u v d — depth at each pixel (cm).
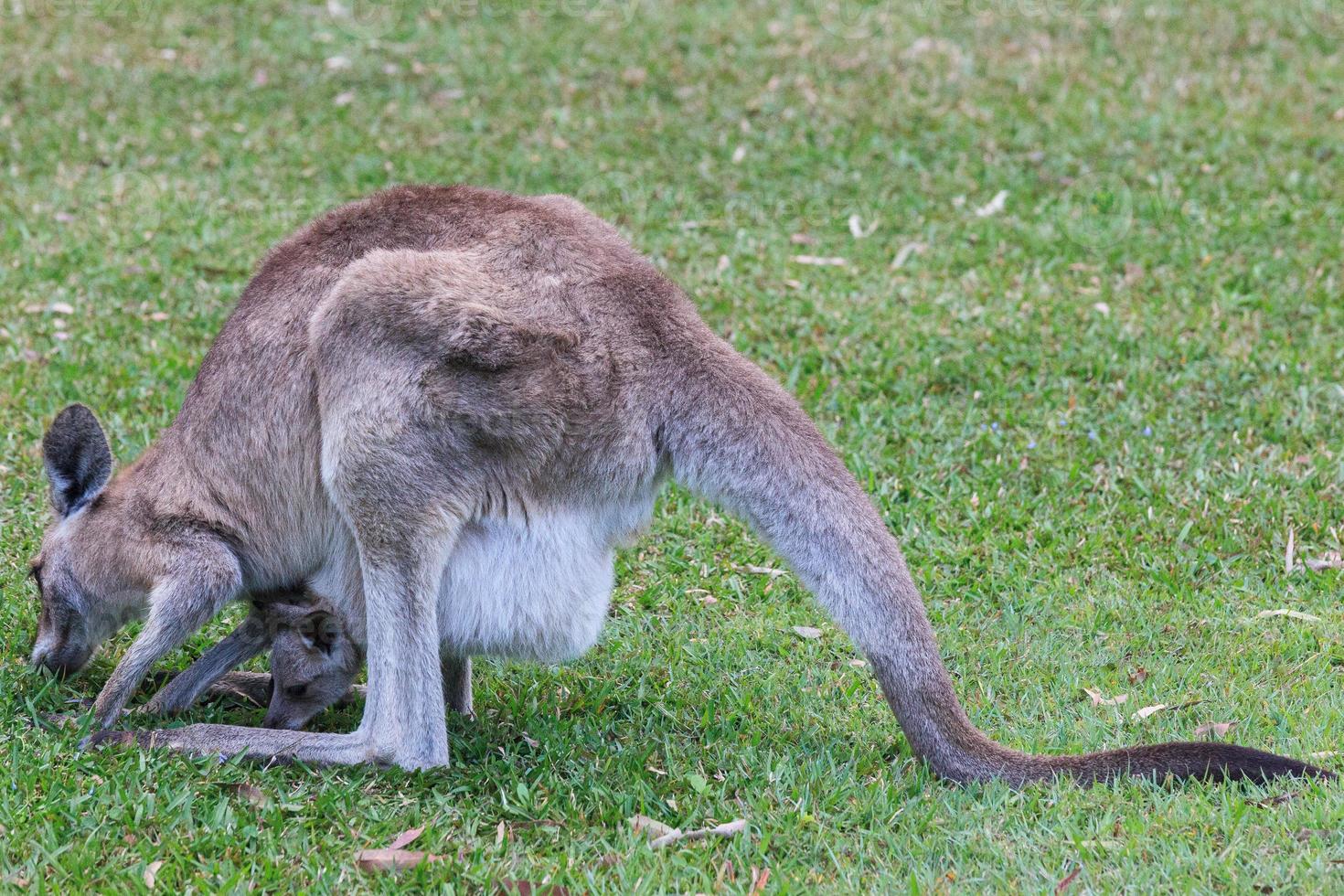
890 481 1219
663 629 1045
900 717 818
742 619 1059
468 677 941
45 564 915
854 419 1321
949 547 1141
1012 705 939
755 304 1526
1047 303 1526
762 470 823
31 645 964
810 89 2166
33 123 2036
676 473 848
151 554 880
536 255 860
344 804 785
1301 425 1289
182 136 2003
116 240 1653
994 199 1800
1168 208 1755
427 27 2423
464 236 869
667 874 723
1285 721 890
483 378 818
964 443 1270
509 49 2328
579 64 2269
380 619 827
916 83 2192
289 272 883
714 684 969
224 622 1044
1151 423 1293
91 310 1480
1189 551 1130
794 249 1689
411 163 1914
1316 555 1123
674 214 1770
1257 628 1029
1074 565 1119
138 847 731
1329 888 692
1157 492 1201
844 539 813
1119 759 802
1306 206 1769
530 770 839
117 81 2197
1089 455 1255
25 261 1593
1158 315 1500
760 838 763
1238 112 2078
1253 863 717
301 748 836
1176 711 916
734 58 2291
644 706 945
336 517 875
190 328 1451
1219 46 2352
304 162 1919
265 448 873
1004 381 1378
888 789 803
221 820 759
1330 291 1546
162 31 2400
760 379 851
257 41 2361
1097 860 732
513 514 842
